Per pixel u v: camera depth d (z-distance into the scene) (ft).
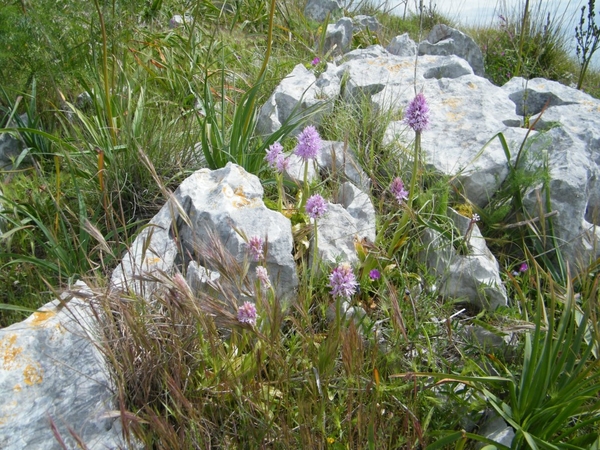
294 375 2.14
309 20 6.00
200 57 4.61
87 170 3.21
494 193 3.24
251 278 2.39
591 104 3.99
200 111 3.88
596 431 2.02
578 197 3.08
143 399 2.04
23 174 3.30
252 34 5.54
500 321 2.56
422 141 3.52
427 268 2.84
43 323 2.19
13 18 3.32
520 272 2.96
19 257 2.61
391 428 1.96
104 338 1.99
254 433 1.92
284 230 2.48
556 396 1.93
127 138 3.15
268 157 2.77
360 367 1.95
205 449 1.86
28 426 1.89
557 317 2.61
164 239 2.56
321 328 2.47
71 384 2.01
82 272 2.58
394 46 5.30
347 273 2.01
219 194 2.59
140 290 2.13
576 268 2.97
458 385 2.28
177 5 5.54
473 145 3.42
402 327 2.10
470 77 4.10
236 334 2.16
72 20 3.51
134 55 4.08
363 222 2.91
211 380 2.05
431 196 3.02
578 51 4.99
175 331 2.06
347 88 4.07
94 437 1.87
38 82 3.69
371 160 3.28
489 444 1.91
